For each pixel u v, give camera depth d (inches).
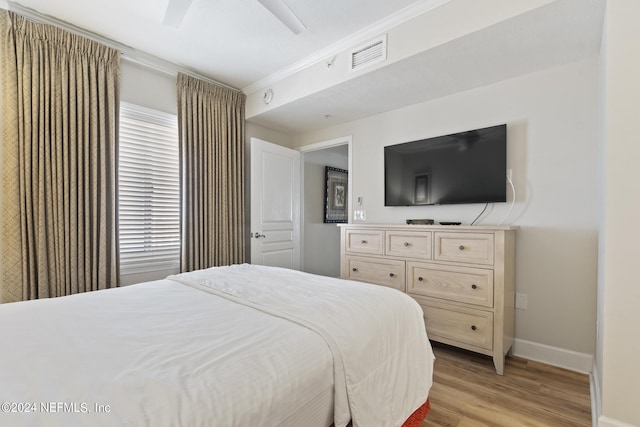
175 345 35.7
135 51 100.5
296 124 142.3
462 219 102.6
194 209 115.2
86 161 89.0
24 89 79.8
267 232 136.3
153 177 109.7
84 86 89.6
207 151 120.1
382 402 42.7
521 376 78.5
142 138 106.7
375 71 89.1
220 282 65.9
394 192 118.8
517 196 91.5
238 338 37.4
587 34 69.8
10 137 78.3
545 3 60.6
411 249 96.4
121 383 27.2
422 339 56.3
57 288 83.8
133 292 60.7
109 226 94.4
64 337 38.1
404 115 118.8
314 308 47.3
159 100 110.1
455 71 88.8
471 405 66.1
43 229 81.4
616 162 49.9
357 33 89.9
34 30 81.5
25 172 79.6
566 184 83.7
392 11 80.3
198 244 116.3
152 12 82.2
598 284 70.6
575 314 82.0
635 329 48.2
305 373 32.7
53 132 83.7
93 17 84.3
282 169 144.8
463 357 89.7
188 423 23.6
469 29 70.4
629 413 48.5
